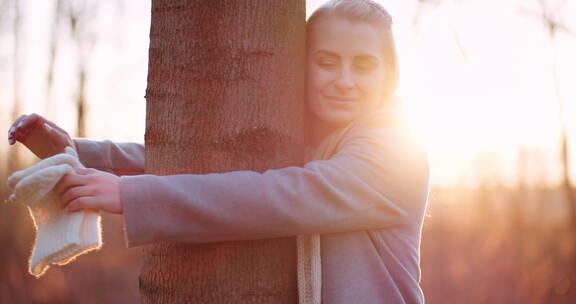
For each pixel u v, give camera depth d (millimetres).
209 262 1346
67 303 6816
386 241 1428
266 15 1385
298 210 1293
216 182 1273
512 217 11039
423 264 9375
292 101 1419
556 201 11367
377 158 1391
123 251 8633
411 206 1449
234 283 1347
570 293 8062
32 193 1208
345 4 1487
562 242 9461
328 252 1396
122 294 7254
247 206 1266
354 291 1359
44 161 1254
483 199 12516
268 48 1380
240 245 1355
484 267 8992
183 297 1348
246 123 1355
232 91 1356
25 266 7445
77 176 1241
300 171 1324
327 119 1492
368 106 1507
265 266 1369
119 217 9586
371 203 1366
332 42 1457
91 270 7750
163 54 1389
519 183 12383
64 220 1241
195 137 1355
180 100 1364
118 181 1261
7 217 8062
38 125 1560
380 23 1506
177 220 1252
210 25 1364
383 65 1520
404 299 1401
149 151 1414
